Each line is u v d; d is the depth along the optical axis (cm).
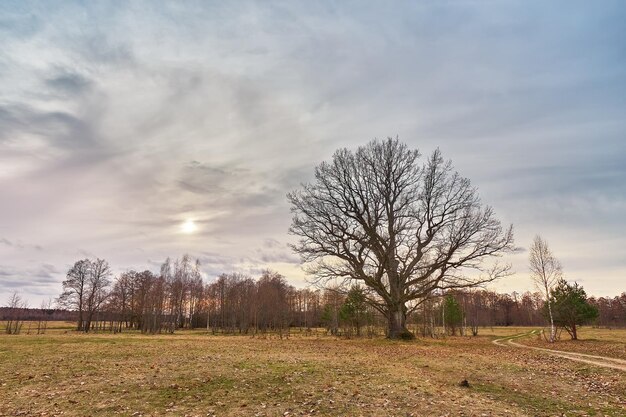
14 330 6438
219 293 9688
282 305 7825
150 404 1130
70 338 3784
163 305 8250
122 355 2173
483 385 1493
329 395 1252
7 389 1304
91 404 1129
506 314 12838
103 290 7925
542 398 1302
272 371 1633
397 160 3925
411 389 1349
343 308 4816
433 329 5900
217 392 1272
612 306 11431
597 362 2200
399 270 3853
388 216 3866
